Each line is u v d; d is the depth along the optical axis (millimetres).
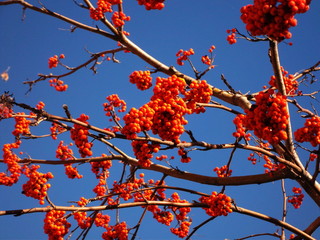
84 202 7719
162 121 5344
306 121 5566
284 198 9180
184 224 8156
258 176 7250
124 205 6773
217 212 6719
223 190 7398
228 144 6230
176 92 5484
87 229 7727
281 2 4191
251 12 4438
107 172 8922
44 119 5422
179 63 7988
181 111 5395
